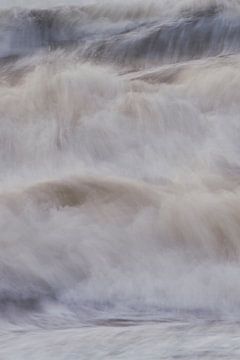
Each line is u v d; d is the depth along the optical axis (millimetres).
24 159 18719
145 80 22750
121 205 12297
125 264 10508
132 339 8211
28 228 11156
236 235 11250
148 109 19469
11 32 31078
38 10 31750
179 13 29062
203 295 9766
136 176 16391
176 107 19531
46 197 12695
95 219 11586
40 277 10219
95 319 9312
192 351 7691
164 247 10969
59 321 9266
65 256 10562
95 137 19000
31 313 9508
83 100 20219
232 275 10133
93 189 13195
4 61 29250
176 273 10258
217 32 27297
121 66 26984
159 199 12805
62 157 18641
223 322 9023
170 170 17125
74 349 7934
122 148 18734
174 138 18953
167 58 27219
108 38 29500
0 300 9758
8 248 10617
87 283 10133
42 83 20844
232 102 20000
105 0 35188
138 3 30625
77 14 31328
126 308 9688
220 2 28562
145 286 9984
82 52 28828
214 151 18219
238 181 15297
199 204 11914
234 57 24984
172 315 9422
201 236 11172
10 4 36250
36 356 7777
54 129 19281
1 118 19719
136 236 11094
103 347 7953
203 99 20047
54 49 29922
